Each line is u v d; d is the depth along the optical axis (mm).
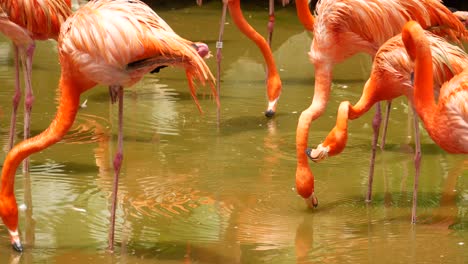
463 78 8398
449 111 8359
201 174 10617
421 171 10812
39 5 10094
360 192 10047
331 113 13484
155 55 7672
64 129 7961
